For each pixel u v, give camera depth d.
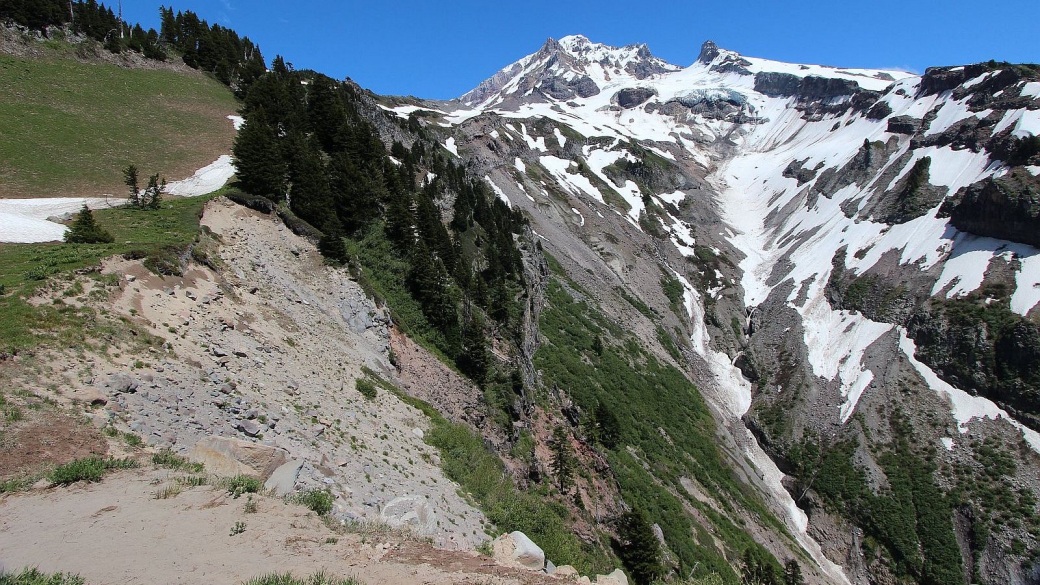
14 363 16.59
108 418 16.41
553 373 63.53
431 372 39.31
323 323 34.00
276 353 27.02
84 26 70.19
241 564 11.56
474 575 13.30
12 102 51.34
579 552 28.67
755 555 54.75
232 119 65.62
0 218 32.06
